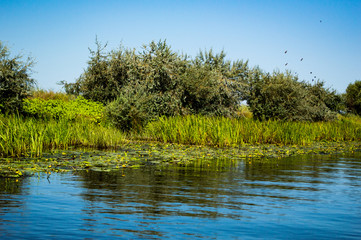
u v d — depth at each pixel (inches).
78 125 703.1
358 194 312.8
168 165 456.1
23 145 513.7
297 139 821.9
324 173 424.8
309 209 261.7
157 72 1044.5
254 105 1277.1
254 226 221.3
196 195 293.6
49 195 281.4
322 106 1409.9
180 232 207.2
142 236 199.8
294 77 1364.4
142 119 852.6
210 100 1163.9
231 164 478.6
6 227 208.5
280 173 416.2
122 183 333.1
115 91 1010.7
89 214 235.8
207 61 1311.5
